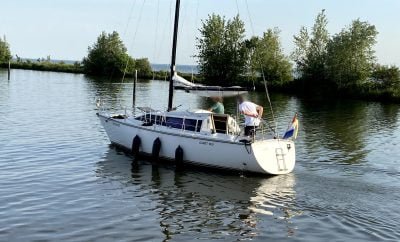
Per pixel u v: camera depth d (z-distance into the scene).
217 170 17.86
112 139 21.75
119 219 12.77
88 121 29.91
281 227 12.40
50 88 57.38
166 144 18.78
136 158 19.75
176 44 21.12
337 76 69.69
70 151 20.83
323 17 75.62
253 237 11.73
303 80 74.25
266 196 14.98
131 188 15.72
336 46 70.81
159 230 12.07
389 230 12.05
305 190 15.49
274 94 68.69
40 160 19.02
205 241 11.45
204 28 81.06
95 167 18.27
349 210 13.49
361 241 11.43
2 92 48.12
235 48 80.81
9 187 15.27
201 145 17.80
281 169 17.31
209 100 51.75
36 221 12.39
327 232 12.02
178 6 20.95
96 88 61.06
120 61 98.25
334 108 49.03
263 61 77.56
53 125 27.70
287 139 17.64
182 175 17.47
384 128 33.41
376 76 68.69
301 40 77.00
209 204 14.25
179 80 20.72
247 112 17.53
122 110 37.22
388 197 14.64
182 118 18.95
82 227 12.09
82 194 14.87
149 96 52.56
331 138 27.80
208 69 80.94
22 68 112.25
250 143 16.59
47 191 15.02
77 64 115.94
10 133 24.44
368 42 69.62
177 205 14.11
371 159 21.53
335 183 16.31
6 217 12.59
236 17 80.69
